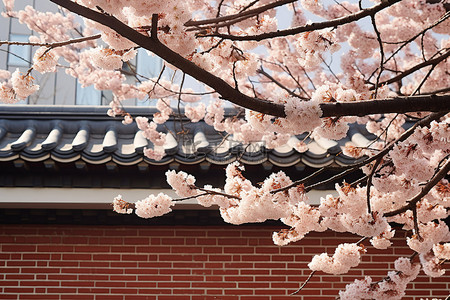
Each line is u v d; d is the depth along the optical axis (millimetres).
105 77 6699
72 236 6984
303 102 2705
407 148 3268
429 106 2930
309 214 3939
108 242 6984
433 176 3703
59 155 6078
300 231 4008
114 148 6098
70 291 6914
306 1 4551
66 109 6918
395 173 3604
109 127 6824
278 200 3520
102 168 6219
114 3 2219
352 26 5289
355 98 2979
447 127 3152
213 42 3373
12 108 6879
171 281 6934
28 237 6984
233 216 3867
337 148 6008
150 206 4289
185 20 2562
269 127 2910
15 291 6902
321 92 3010
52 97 18469
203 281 6934
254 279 6938
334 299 6906
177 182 4145
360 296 4320
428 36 5832
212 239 6988
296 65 6547
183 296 6910
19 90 3232
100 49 2930
